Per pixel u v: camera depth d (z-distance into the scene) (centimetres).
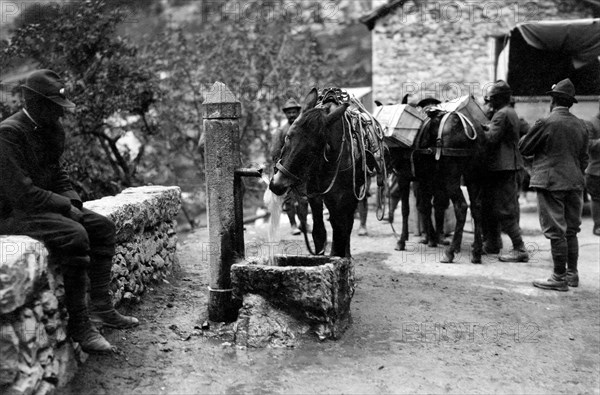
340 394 382
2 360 308
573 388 406
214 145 469
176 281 605
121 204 488
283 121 1377
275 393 380
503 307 567
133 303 506
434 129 694
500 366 436
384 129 712
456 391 394
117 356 409
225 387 385
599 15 1286
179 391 375
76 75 1011
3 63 972
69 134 979
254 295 464
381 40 1360
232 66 1359
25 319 321
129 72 1058
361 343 466
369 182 592
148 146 1329
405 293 605
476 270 698
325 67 1465
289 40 1445
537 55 1110
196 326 470
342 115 522
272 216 725
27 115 364
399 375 412
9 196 352
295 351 443
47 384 338
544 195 624
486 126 714
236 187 476
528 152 628
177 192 627
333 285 461
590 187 909
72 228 355
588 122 891
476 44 1325
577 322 530
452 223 879
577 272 645
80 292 366
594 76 1104
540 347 473
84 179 1031
